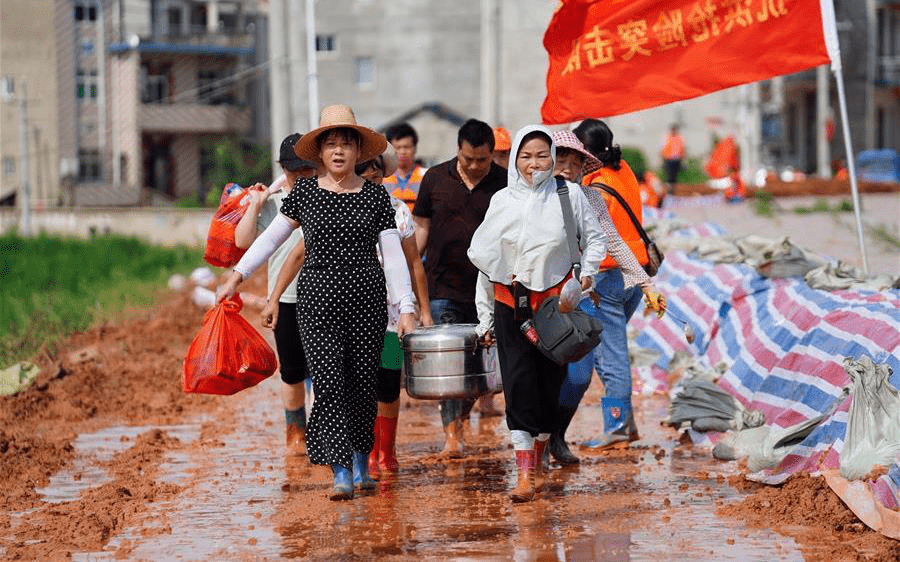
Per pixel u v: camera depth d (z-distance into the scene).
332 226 18.36
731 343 26.34
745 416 21.38
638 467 20.31
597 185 21.45
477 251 17.97
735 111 134.75
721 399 22.17
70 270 70.12
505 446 22.80
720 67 25.52
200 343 19.17
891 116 184.62
